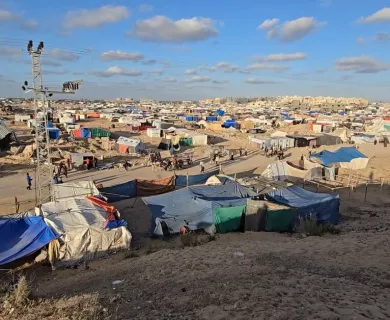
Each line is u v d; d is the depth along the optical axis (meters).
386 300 8.10
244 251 13.55
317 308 7.30
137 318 7.09
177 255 13.72
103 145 56.94
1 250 16.14
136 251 18.33
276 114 154.50
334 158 40.88
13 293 9.11
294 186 26.06
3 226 17.44
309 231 18.92
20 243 16.64
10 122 90.31
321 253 12.88
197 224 20.58
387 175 39.50
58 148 51.59
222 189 25.08
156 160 47.06
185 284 9.46
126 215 25.45
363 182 35.97
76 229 17.67
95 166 43.56
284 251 13.26
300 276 9.91
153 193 30.06
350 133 78.06
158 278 10.43
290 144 65.75
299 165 41.41
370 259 12.01
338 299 8.00
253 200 21.17
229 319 6.75
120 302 8.34
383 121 87.38
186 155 54.06
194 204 22.19
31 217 18.53
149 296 8.66
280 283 9.16
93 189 26.30
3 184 34.41
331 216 22.31
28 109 144.75
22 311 7.95
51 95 23.75
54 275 15.77
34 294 10.08
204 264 11.70
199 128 97.56
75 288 10.95
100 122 106.12
